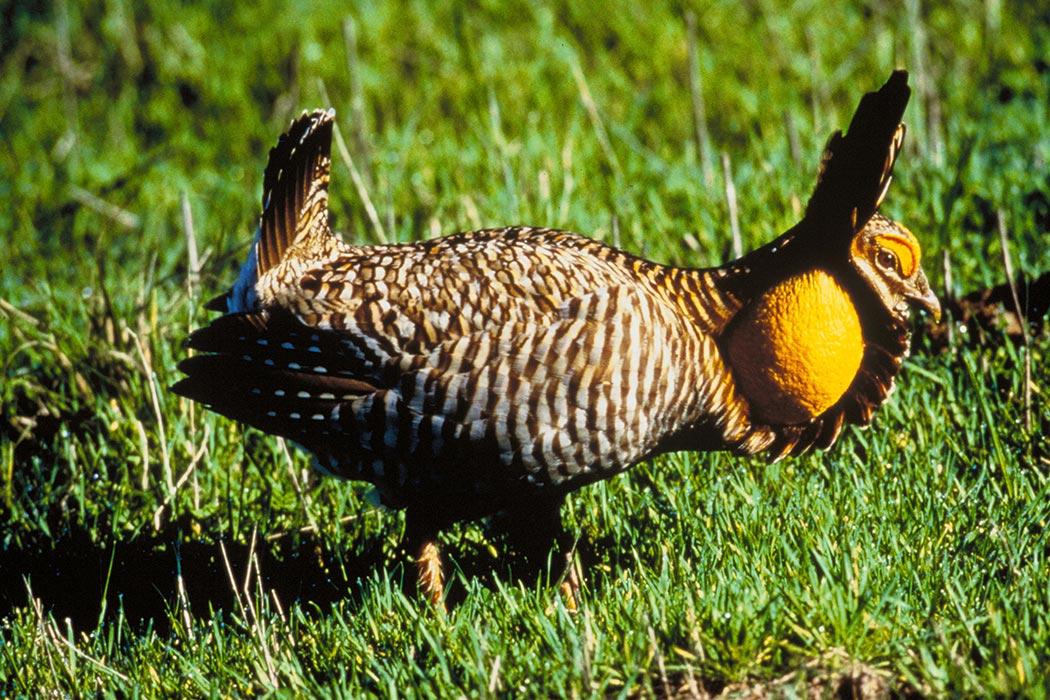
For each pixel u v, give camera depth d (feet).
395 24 60.39
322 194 26.99
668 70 54.90
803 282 27.58
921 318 34.50
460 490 27.02
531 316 25.35
